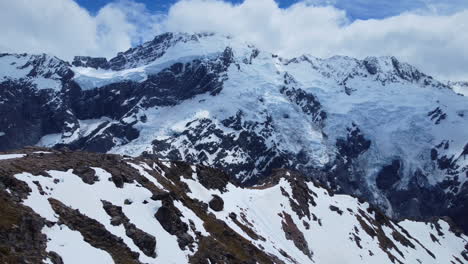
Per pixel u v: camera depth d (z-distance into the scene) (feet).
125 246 346.13
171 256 378.94
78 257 306.76
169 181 546.26
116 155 531.09
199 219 495.82
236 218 611.88
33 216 309.22
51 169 383.24
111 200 392.06
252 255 500.33
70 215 339.16
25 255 280.10
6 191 315.78
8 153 442.91
